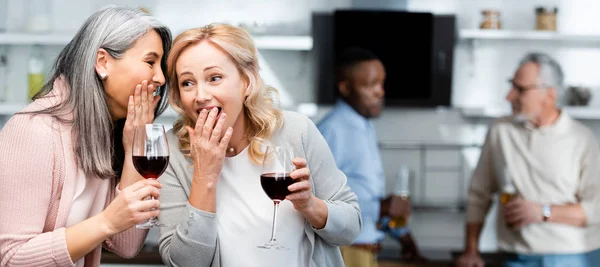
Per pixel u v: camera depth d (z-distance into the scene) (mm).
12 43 5145
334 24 5242
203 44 1772
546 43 5406
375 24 5234
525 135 3881
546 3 5391
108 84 1830
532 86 3830
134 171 1896
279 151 1739
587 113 5117
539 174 3822
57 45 5227
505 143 3926
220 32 1784
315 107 5266
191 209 1760
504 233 3938
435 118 5426
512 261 3859
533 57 3908
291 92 5367
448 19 5250
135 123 1859
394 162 5426
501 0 5371
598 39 5121
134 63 1817
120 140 1996
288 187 1730
